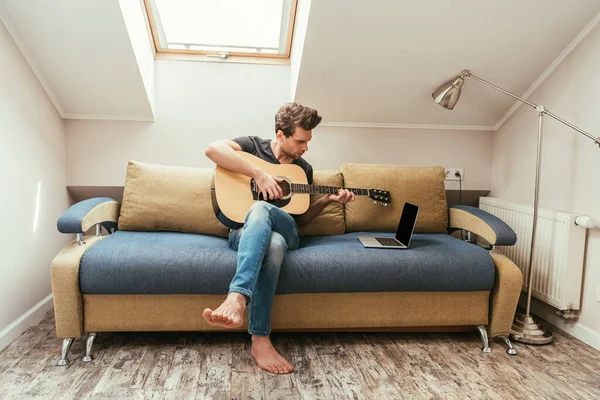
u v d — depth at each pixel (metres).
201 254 1.70
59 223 1.67
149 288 1.65
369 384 1.52
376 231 2.28
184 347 1.79
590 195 1.93
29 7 1.85
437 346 1.85
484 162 2.76
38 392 1.42
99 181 2.50
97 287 1.63
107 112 2.45
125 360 1.66
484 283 1.79
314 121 1.91
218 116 2.59
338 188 2.05
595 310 1.90
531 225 2.17
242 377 1.55
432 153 2.73
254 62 2.60
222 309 1.41
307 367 1.64
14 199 1.89
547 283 2.05
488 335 1.87
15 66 1.93
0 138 1.78
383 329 1.92
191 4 2.52
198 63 2.56
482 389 1.50
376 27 2.04
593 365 1.71
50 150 2.27
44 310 2.14
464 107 2.55
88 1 1.86
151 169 2.14
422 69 2.29
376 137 2.69
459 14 1.96
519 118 2.47
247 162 1.86
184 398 1.40
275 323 1.78
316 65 2.28
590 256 1.93
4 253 1.79
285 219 1.75
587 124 1.96
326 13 1.97
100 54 2.12
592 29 1.94
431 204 2.27
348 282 1.74
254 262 1.52
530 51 2.13
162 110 2.54
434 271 1.76
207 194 2.15
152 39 2.48
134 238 1.85
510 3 1.89
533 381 1.57
